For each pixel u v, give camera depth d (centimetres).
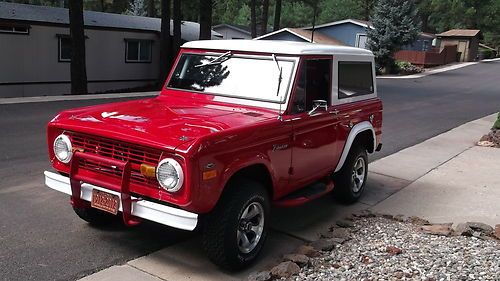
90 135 420
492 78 3528
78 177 427
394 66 3812
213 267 436
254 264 449
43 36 2100
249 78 506
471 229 534
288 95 480
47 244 463
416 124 1407
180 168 373
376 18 3775
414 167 862
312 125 509
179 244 481
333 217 587
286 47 502
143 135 393
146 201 395
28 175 680
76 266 424
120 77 2453
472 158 948
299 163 498
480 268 429
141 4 4359
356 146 631
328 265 440
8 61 1998
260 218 446
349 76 597
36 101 1465
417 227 554
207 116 449
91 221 500
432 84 2980
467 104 2012
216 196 391
